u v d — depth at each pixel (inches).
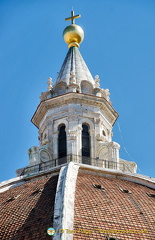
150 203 4448.8
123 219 4195.4
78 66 5649.6
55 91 5526.6
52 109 5423.2
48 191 4466.0
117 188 4579.2
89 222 4082.2
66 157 5108.3
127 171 5054.1
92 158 5167.3
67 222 4008.4
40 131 5541.3
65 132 5324.8
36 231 4055.1
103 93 5526.6
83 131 5329.7
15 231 4141.2
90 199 4306.1
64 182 4365.2
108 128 5502.0
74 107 5349.4
